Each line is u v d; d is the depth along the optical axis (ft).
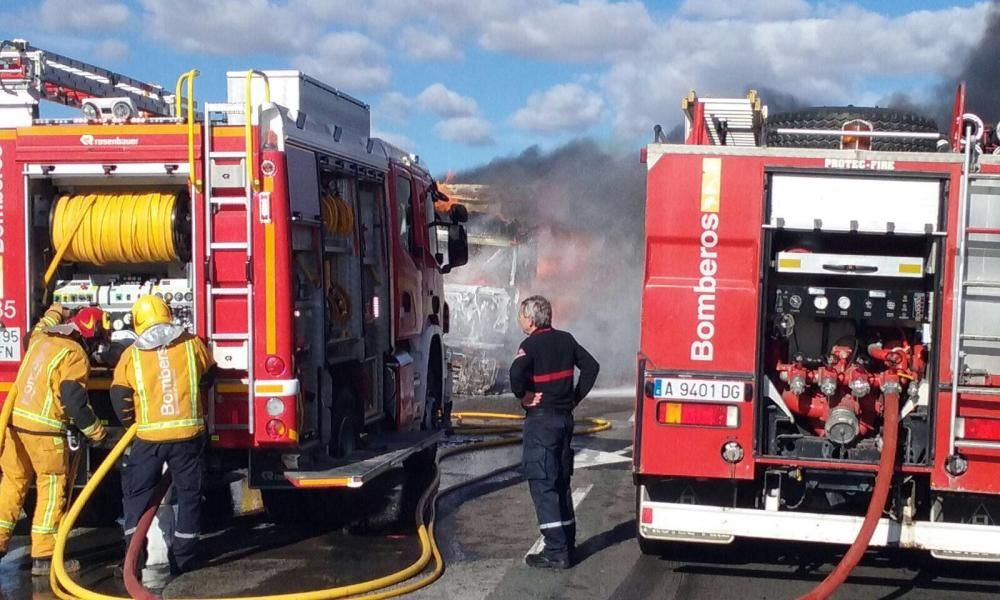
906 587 20.76
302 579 20.80
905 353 20.11
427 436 27.30
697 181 19.48
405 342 30.40
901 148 24.27
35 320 21.94
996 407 18.85
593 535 24.76
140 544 19.69
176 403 20.20
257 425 21.06
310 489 24.53
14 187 21.70
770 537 19.67
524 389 21.74
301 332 22.26
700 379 19.57
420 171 32.78
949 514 19.66
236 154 20.97
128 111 21.65
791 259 19.44
